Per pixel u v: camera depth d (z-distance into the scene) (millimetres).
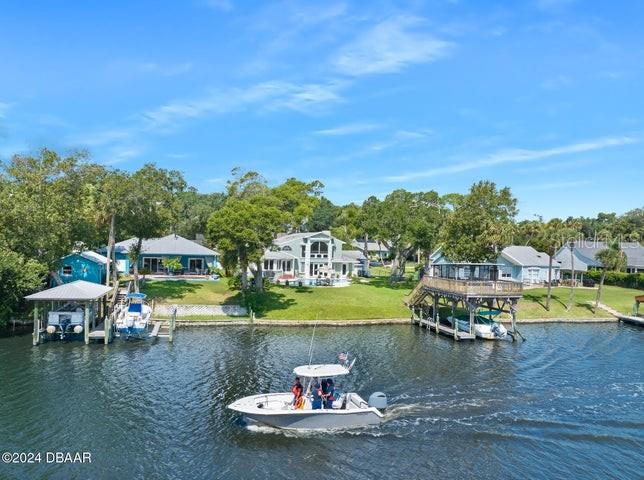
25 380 31438
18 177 51969
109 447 22547
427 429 24953
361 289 68938
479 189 63969
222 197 128500
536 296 67688
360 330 50219
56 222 49344
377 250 126000
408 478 20422
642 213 155125
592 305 63031
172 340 43000
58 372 33219
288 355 38812
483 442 23516
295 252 80500
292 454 22328
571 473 20750
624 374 34500
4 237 45625
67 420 25344
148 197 55594
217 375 33250
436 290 51719
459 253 61938
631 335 49531
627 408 27703
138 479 19984
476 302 46938
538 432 24594
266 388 30750
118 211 54312
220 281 69625
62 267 58719
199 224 111750
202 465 21203
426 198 75625
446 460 21859
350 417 25094
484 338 46406
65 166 53438
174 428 24719
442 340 45719
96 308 48906
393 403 28422
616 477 20438
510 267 83562
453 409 27500
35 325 40438
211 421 25672
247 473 20609
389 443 23469
